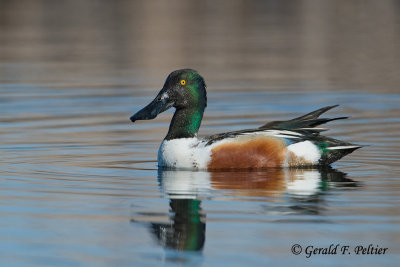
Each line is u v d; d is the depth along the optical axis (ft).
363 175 40.86
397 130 53.98
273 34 112.78
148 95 69.51
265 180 39.47
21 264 27.25
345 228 30.68
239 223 31.58
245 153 42.22
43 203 35.12
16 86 74.95
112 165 43.93
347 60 89.92
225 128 55.16
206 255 27.91
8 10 143.13
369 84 73.97
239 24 124.67
